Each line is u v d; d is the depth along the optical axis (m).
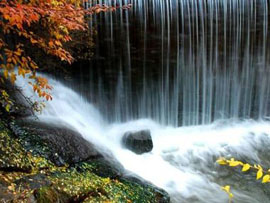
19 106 4.82
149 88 8.15
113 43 7.43
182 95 8.49
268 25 8.73
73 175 3.84
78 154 4.54
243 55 8.74
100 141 6.05
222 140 7.94
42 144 4.17
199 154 7.08
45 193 3.08
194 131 8.38
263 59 8.98
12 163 3.48
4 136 3.89
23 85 5.77
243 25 8.50
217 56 8.48
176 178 5.86
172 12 7.76
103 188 3.84
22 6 3.01
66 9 3.74
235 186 5.81
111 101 7.89
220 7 8.16
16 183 3.09
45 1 3.46
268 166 6.78
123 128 7.50
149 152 6.50
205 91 8.66
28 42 5.74
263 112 9.40
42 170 3.67
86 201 3.42
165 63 8.07
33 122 4.69
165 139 7.77
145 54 7.82
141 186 4.42
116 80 7.79
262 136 8.27
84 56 7.21
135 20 7.48
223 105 8.97
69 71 7.27
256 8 8.51
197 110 8.74
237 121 9.11
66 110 6.59
